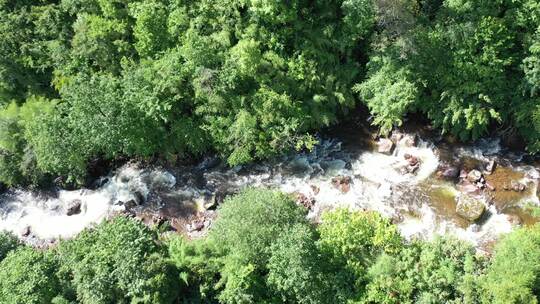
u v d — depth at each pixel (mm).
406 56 43500
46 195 48031
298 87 46500
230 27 45906
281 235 34656
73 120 43531
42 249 43469
